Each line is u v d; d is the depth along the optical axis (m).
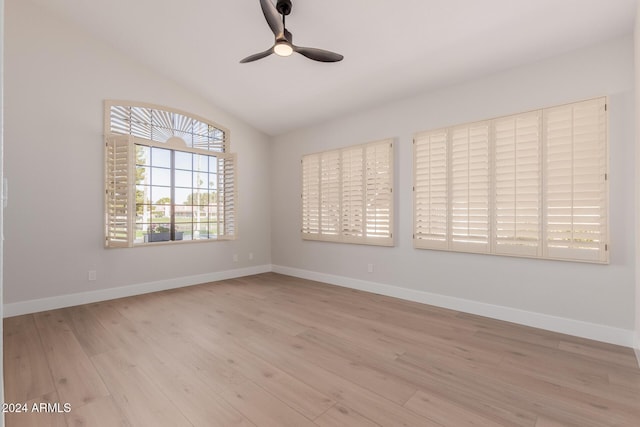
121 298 3.72
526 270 2.85
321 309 3.32
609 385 1.90
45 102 3.26
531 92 2.81
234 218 4.74
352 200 4.16
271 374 2.02
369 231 3.97
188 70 3.93
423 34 2.71
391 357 2.25
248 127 5.06
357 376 2.00
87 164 3.51
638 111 2.17
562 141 2.64
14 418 1.60
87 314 3.14
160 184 4.17
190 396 1.79
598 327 2.51
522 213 2.84
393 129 3.79
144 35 3.44
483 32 2.57
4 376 1.99
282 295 3.87
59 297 3.34
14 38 3.10
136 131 3.88
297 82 3.75
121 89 3.74
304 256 4.86
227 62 3.65
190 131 4.37
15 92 3.10
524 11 2.32
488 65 2.93
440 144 3.36
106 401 1.74
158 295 3.86
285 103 4.26
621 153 2.40
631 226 2.37
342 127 4.34
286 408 1.69
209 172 4.62
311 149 4.75
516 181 2.86
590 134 2.52
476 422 1.58
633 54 2.36
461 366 2.12
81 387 1.87
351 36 2.89
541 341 2.50
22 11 3.14
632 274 2.37
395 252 3.77
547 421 1.59
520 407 1.69
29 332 2.68
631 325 2.38
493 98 3.03
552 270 2.71
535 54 2.71
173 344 2.46
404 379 1.96
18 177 3.12
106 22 3.34
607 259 2.45
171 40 3.46
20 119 3.13
